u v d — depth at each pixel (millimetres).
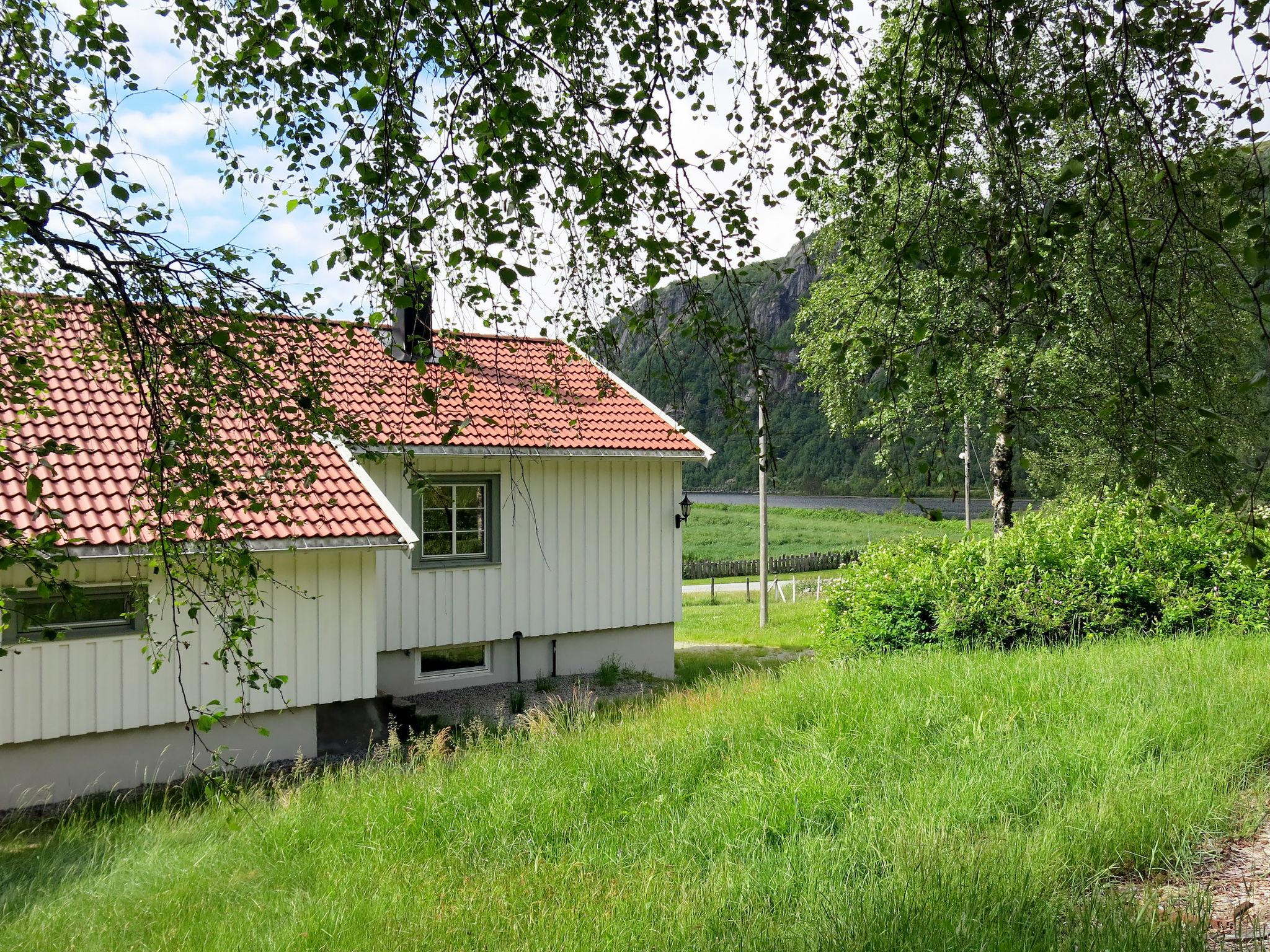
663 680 15258
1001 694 7004
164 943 4543
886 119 4105
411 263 3717
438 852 5566
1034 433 13008
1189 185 3197
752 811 5289
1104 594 10383
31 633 8633
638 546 15672
